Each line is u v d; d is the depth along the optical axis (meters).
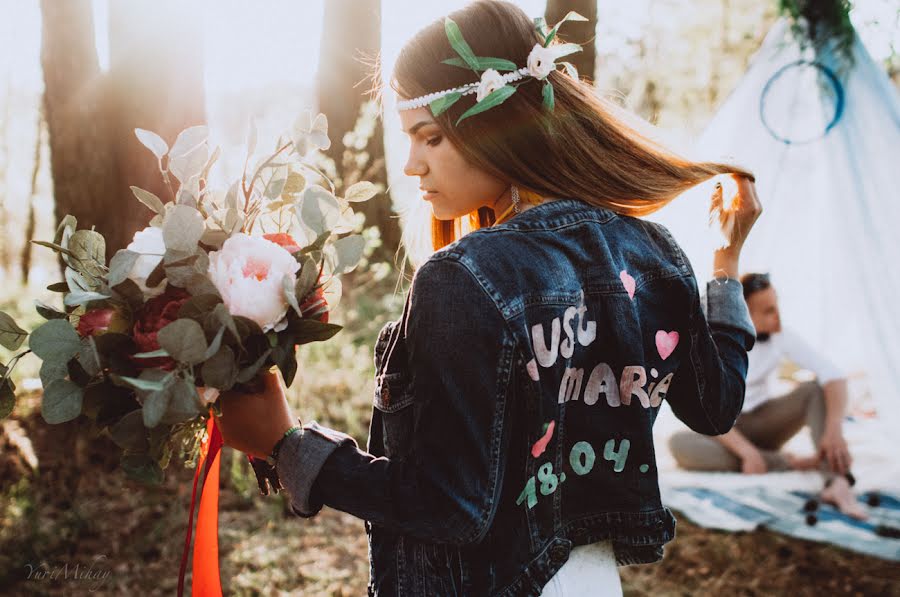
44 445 3.89
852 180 3.65
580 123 1.15
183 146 1.13
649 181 1.17
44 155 15.58
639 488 1.13
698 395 1.23
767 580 3.14
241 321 0.98
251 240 1.02
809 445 4.04
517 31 1.10
